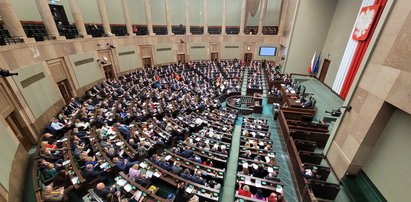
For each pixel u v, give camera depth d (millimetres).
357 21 13031
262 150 8016
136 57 20531
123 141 8242
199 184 6016
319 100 13930
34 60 9977
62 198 5480
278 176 7930
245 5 25406
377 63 6203
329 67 16953
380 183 6145
